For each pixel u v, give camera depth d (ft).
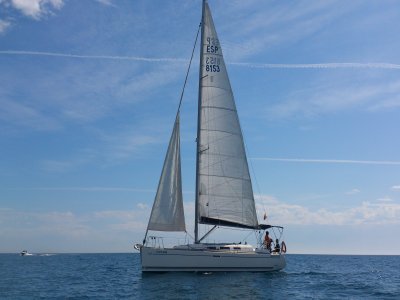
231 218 115.55
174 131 113.60
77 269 182.19
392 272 175.42
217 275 106.42
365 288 105.60
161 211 110.01
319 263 272.10
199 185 113.91
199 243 111.45
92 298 84.64
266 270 114.11
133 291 89.25
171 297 80.33
